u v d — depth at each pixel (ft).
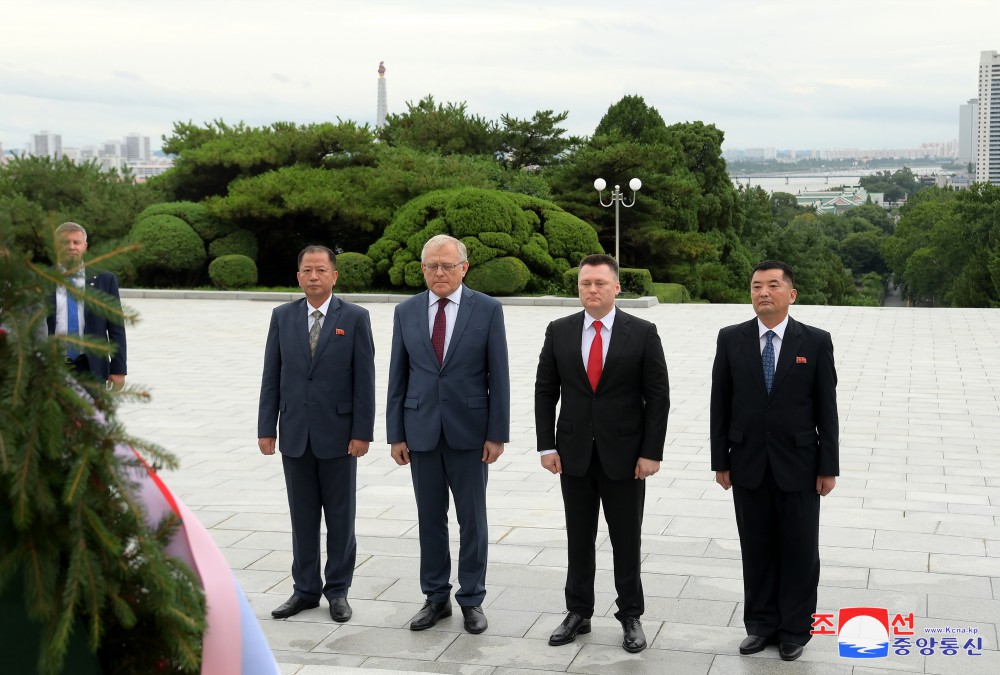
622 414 14.64
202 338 55.06
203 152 89.35
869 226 361.30
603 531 20.20
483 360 15.69
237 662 7.44
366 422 16.06
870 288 303.07
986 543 18.99
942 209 215.10
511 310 69.21
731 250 127.85
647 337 14.69
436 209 79.36
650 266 102.73
